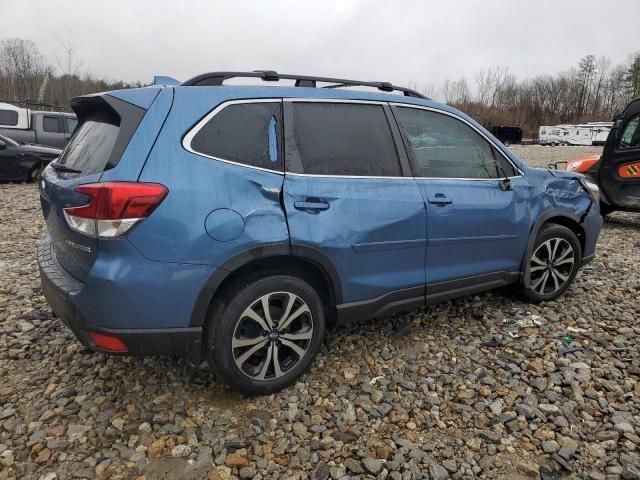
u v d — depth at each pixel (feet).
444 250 11.42
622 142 25.46
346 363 10.99
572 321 13.20
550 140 179.52
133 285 8.01
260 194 8.92
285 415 9.20
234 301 8.91
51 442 8.38
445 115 11.91
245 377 9.25
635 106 24.82
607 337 12.28
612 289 15.58
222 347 8.91
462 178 11.81
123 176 8.00
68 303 8.39
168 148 8.38
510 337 12.26
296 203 9.22
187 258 8.27
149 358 10.97
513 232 12.67
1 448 8.28
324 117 10.07
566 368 10.83
